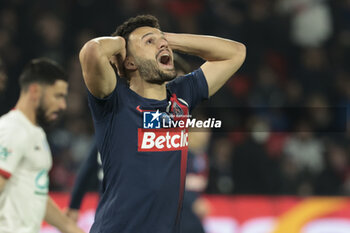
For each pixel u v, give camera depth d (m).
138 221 10.26
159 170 10.41
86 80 10.10
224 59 11.91
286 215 24.39
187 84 11.48
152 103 10.62
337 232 24.27
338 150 33.44
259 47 39.22
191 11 39.16
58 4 35.84
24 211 12.64
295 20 40.62
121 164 10.34
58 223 13.95
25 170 12.71
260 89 36.91
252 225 24.23
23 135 12.56
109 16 35.91
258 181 30.25
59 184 27.81
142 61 10.57
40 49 34.31
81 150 29.52
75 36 35.28
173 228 10.64
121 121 10.38
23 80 13.02
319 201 24.64
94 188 23.00
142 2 36.88
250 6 40.16
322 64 39.94
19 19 34.88
